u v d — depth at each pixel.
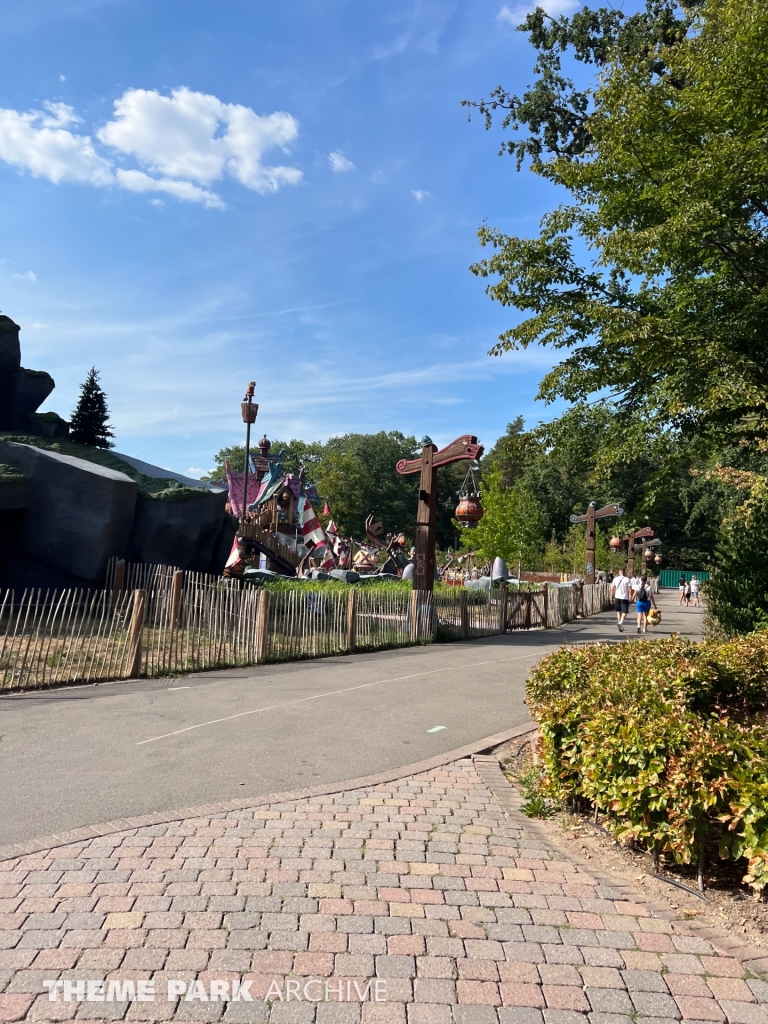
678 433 8.95
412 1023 2.67
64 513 15.52
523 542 40.56
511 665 12.28
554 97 19.48
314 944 3.16
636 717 4.30
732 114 7.61
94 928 3.24
